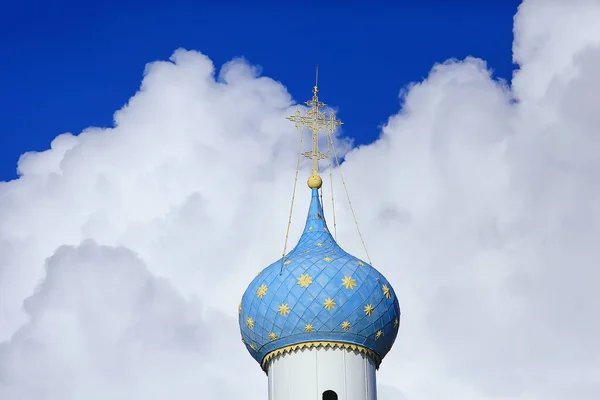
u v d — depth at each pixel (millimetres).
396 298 84062
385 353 83875
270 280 82875
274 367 82625
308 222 86250
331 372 81625
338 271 82438
